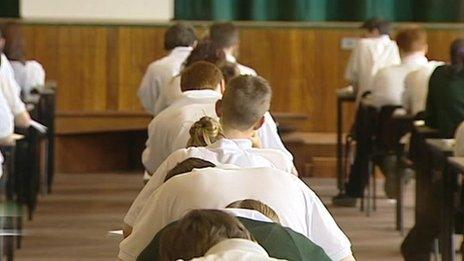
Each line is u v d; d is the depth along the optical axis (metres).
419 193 15.27
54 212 20.02
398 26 24.50
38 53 24.52
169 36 17.81
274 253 6.86
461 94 15.62
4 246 16.09
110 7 24.66
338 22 25.02
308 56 24.80
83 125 24.45
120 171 24.95
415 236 15.32
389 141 18.52
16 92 16.33
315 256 7.02
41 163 21.73
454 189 13.48
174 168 8.44
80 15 24.61
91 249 16.97
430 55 24.67
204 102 11.97
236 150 9.24
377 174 24.34
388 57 21.36
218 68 12.42
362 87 21.38
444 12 25.06
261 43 24.75
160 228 7.76
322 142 24.16
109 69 24.62
